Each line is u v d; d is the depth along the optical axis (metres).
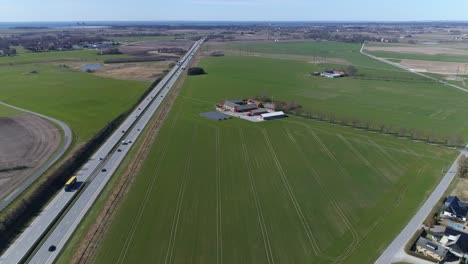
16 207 78.19
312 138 126.69
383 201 86.75
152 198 85.81
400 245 69.81
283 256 66.50
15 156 108.00
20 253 66.38
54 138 123.62
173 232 72.88
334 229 75.19
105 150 116.31
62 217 78.31
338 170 102.56
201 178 96.44
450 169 103.50
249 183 94.06
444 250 66.19
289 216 79.38
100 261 64.44
